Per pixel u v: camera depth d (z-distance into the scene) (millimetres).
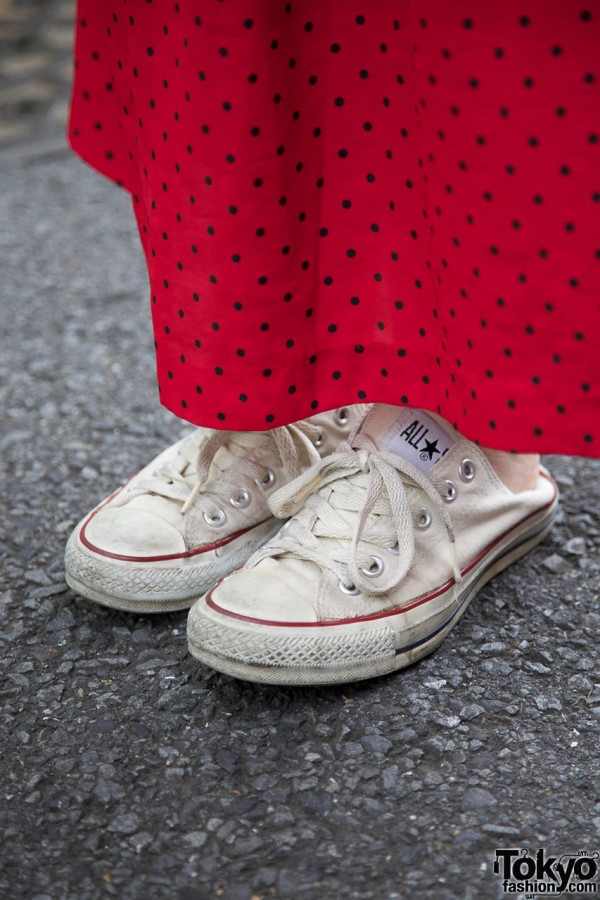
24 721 1104
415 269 1002
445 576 1142
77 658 1197
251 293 990
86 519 1264
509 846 924
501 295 897
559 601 1266
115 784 1012
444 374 1011
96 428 1757
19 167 3117
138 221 1184
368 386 1088
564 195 834
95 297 2305
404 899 873
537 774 1006
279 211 960
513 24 795
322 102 950
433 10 835
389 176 973
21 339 2105
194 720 1093
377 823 954
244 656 1058
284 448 1226
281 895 882
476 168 864
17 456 1667
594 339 874
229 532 1226
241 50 880
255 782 1008
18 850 938
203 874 907
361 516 1095
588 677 1141
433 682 1134
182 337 1049
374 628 1082
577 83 795
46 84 3611
